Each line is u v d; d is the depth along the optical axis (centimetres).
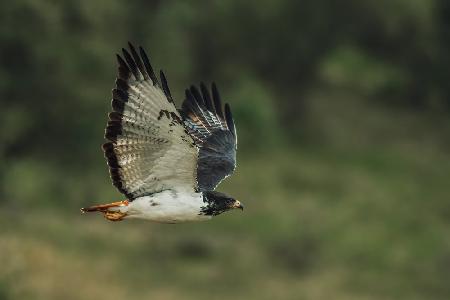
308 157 3581
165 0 3719
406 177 3438
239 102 3653
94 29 3059
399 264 2597
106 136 816
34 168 2853
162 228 2638
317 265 2531
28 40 2938
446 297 2389
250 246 2608
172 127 808
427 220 2983
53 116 3011
